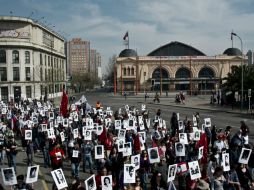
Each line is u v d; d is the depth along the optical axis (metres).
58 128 24.81
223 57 128.62
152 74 130.62
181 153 16.12
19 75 91.06
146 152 16.09
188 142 20.34
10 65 90.00
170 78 129.25
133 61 130.25
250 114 48.91
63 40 137.38
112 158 15.95
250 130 33.72
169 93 116.50
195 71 129.25
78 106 42.97
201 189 12.55
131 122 24.78
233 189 12.96
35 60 96.12
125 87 132.50
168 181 12.76
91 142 20.06
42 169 21.17
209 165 14.30
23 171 20.77
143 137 19.80
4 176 12.48
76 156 18.61
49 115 33.59
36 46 95.19
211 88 129.25
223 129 34.34
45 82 100.44
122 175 14.72
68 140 21.89
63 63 136.75
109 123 27.44
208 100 80.38
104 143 20.06
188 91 115.88
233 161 16.69
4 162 23.25
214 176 12.56
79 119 31.89
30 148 22.05
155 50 144.75
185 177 13.53
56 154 17.77
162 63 129.38
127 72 131.25
